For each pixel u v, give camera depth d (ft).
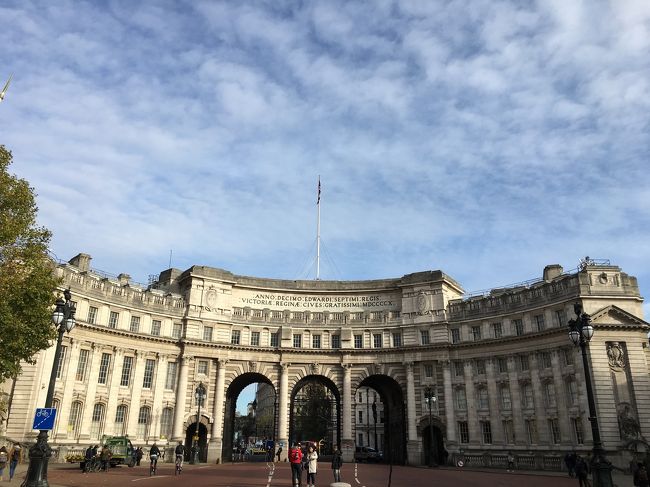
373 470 191.31
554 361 223.51
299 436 391.45
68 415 212.64
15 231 126.52
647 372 207.21
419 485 133.08
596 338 210.38
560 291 225.76
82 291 224.74
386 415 292.81
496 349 245.86
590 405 102.89
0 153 129.08
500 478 161.38
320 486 124.47
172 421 247.09
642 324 211.00
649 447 195.52
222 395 257.14
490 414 241.35
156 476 150.20
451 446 244.63
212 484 126.11
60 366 213.05
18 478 132.57
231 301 278.26
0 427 183.11
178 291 277.85
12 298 125.80
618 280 219.00
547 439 220.43
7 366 124.67
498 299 251.39
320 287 290.15
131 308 244.22
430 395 222.89
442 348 258.98
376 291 287.48
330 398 395.34
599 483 96.27
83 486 117.29
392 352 268.62
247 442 555.28
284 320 277.03
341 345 272.31
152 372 248.11
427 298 271.69
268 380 269.23
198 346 257.96
